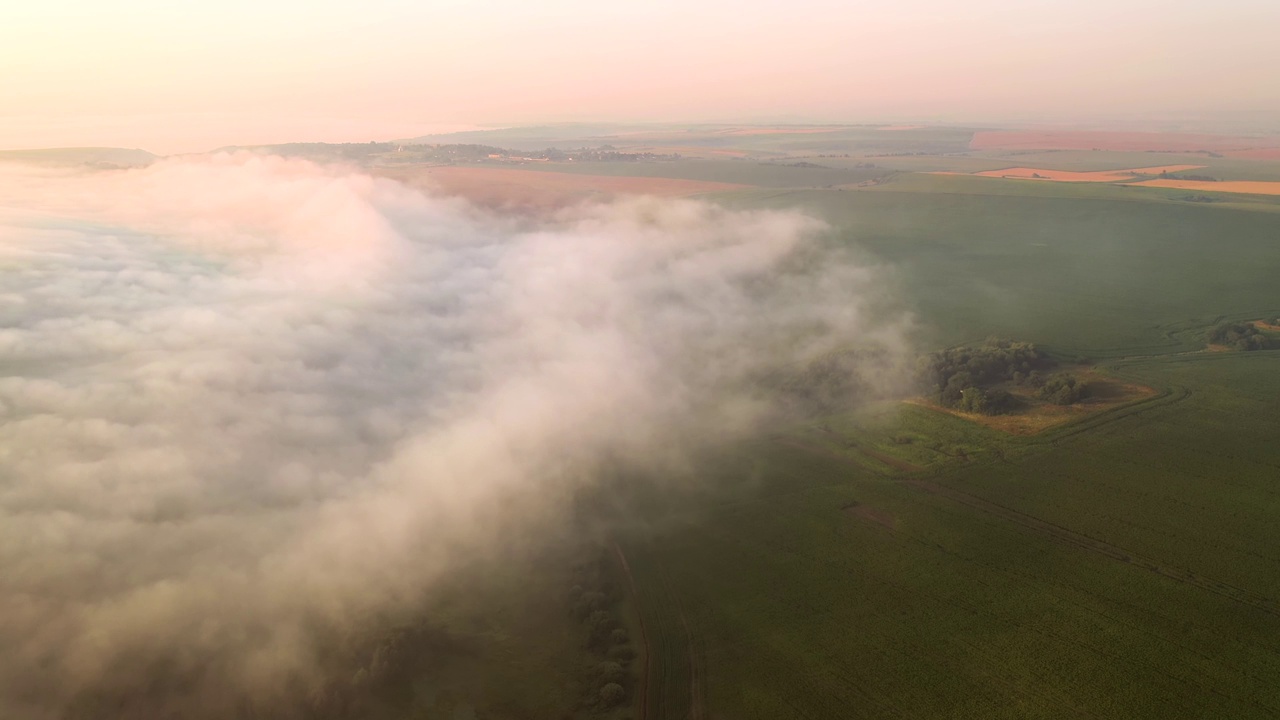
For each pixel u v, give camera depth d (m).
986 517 96.69
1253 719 64.50
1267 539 89.00
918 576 86.50
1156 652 72.81
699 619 82.50
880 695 69.81
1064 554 88.38
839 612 81.50
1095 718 65.50
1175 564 85.50
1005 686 69.75
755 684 72.38
